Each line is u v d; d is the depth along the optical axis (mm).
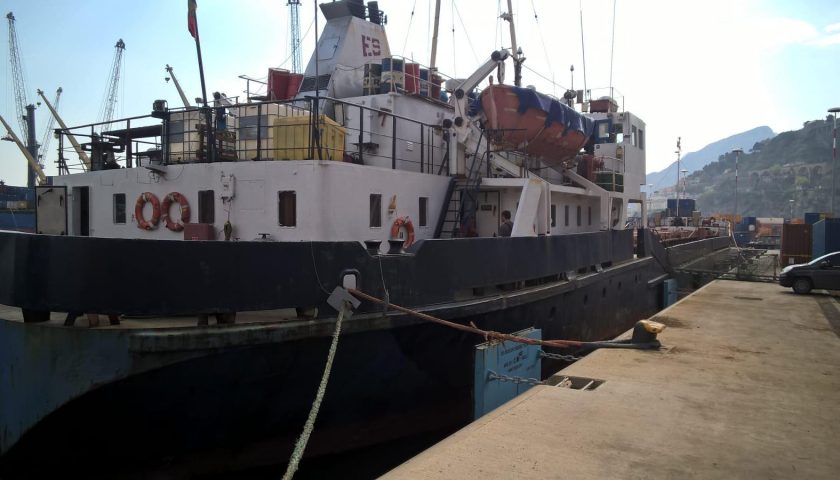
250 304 5859
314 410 4922
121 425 5645
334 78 11953
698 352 8781
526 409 5805
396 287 6996
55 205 10367
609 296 13961
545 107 12227
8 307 6520
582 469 4363
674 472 4352
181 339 5422
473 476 4195
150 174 9023
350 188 8258
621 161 17812
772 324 11477
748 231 61688
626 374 7340
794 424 5539
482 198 11648
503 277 8859
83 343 5453
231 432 6094
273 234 8102
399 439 7570
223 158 9633
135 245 5449
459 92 11102
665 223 43125
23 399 5797
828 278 16344
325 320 6184
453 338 7754
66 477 5988
